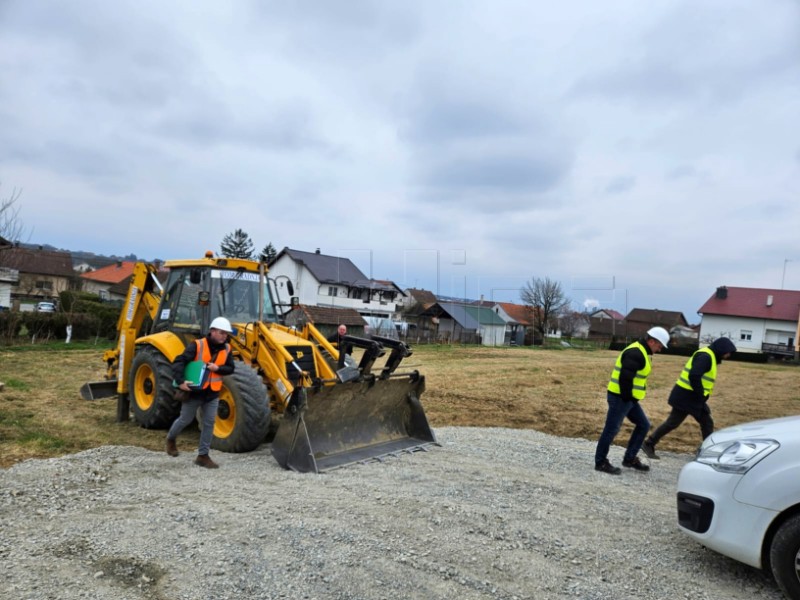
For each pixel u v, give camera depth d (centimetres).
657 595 338
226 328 593
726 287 5025
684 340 5138
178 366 581
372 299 5306
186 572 337
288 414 582
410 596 319
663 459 736
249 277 771
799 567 325
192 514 423
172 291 789
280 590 320
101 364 1616
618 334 6856
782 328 4666
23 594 307
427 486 523
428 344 3938
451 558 368
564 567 367
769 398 1515
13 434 680
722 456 370
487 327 5384
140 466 556
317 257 5238
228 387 638
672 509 502
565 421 1011
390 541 387
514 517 450
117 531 392
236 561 350
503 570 356
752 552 342
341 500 470
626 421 1023
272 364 662
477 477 564
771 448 346
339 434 640
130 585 324
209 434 578
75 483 491
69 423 775
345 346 689
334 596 316
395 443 689
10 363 1535
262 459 614
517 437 814
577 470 633
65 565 343
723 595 343
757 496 342
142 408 770
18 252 2352
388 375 674
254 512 432
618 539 421
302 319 832
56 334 2419
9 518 411
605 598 329
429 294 6844
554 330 6638
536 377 1784
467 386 1491
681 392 696
